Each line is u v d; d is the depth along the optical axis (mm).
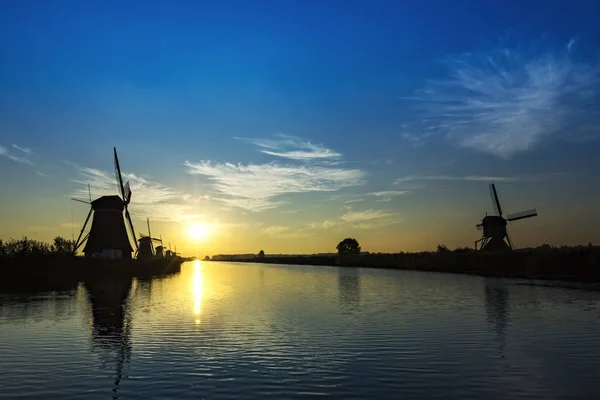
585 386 11508
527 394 10969
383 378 12250
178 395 10992
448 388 11391
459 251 84125
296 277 64188
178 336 18109
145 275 64000
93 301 30578
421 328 19516
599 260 45625
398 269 89188
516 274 56094
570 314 23016
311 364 13695
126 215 73875
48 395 11039
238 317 23141
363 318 22578
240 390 11336
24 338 17766
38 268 47750
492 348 15586
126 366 13562
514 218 83312
